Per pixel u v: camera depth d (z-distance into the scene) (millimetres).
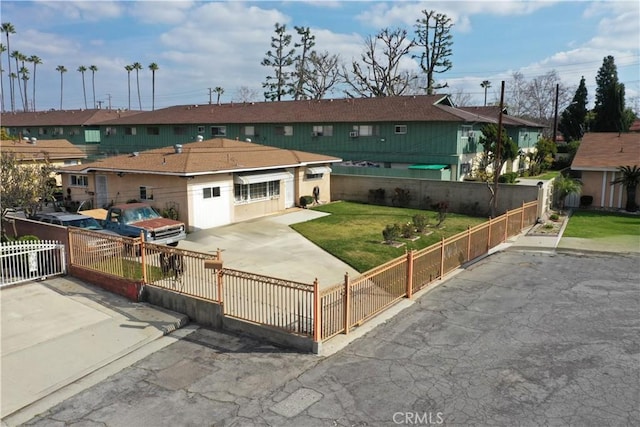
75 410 8375
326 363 9430
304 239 21328
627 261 16844
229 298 11797
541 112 79188
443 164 35344
